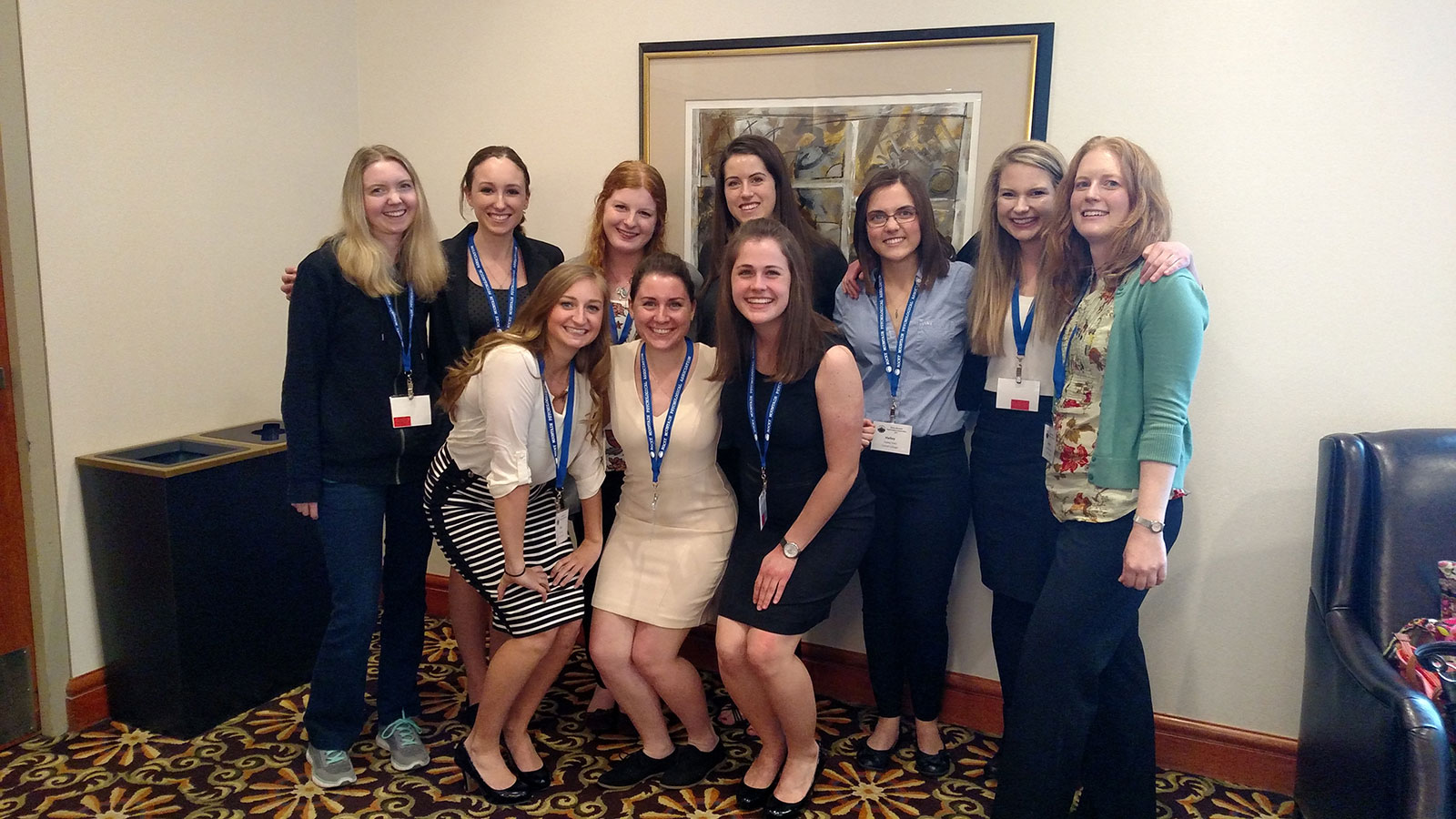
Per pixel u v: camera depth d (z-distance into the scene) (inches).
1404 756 59.2
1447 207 80.4
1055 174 80.0
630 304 90.0
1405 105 80.6
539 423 82.8
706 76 105.3
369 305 86.8
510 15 115.0
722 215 94.5
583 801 87.3
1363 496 78.0
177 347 104.8
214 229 108.0
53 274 91.4
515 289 98.0
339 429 86.8
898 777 92.7
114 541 95.5
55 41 89.5
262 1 111.1
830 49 99.2
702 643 115.6
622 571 87.7
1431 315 82.2
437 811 85.2
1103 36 89.2
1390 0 80.0
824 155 101.7
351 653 88.7
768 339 80.3
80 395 95.0
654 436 85.1
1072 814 85.7
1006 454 85.1
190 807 84.5
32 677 95.6
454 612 98.5
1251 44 84.4
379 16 123.0
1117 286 72.1
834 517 82.4
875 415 89.6
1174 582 94.0
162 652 95.2
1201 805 89.2
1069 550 72.9
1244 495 90.4
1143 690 78.7
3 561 91.9
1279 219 85.7
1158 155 88.8
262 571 103.7
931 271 86.3
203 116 105.3
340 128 124.6
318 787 88.5
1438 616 73.4
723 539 87.4
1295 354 87.0
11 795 85.7
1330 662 74.4
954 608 103.0
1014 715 75.8
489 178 93.6
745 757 96.0
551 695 109.3
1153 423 67.2
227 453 99.4
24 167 87.9
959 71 94.7
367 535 89.2
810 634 110.5
